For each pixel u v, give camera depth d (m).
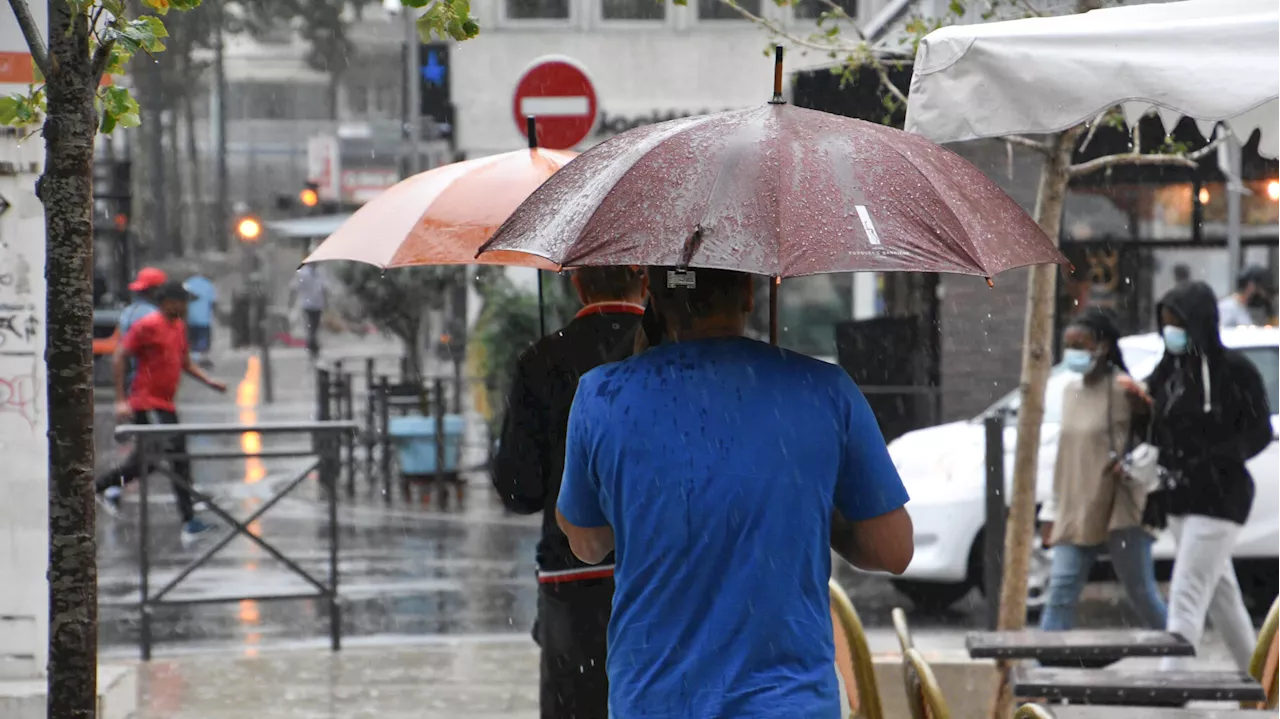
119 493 42.66
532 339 46.81
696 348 9.45
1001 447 24.12
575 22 78.44
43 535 19.23
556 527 13.51
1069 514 23.70
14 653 19.19
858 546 9.59
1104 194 44.78
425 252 15.20
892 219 9.31
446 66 54.50
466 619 29.44
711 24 78.94
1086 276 45.16
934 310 46.06
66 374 11.38
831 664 9.01
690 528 8.95
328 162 101.62
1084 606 29.86
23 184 18.94
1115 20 14.01
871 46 24.55
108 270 88.31
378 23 157.50
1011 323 45.62
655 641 8.95
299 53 175.50
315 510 43.12
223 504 44.12
